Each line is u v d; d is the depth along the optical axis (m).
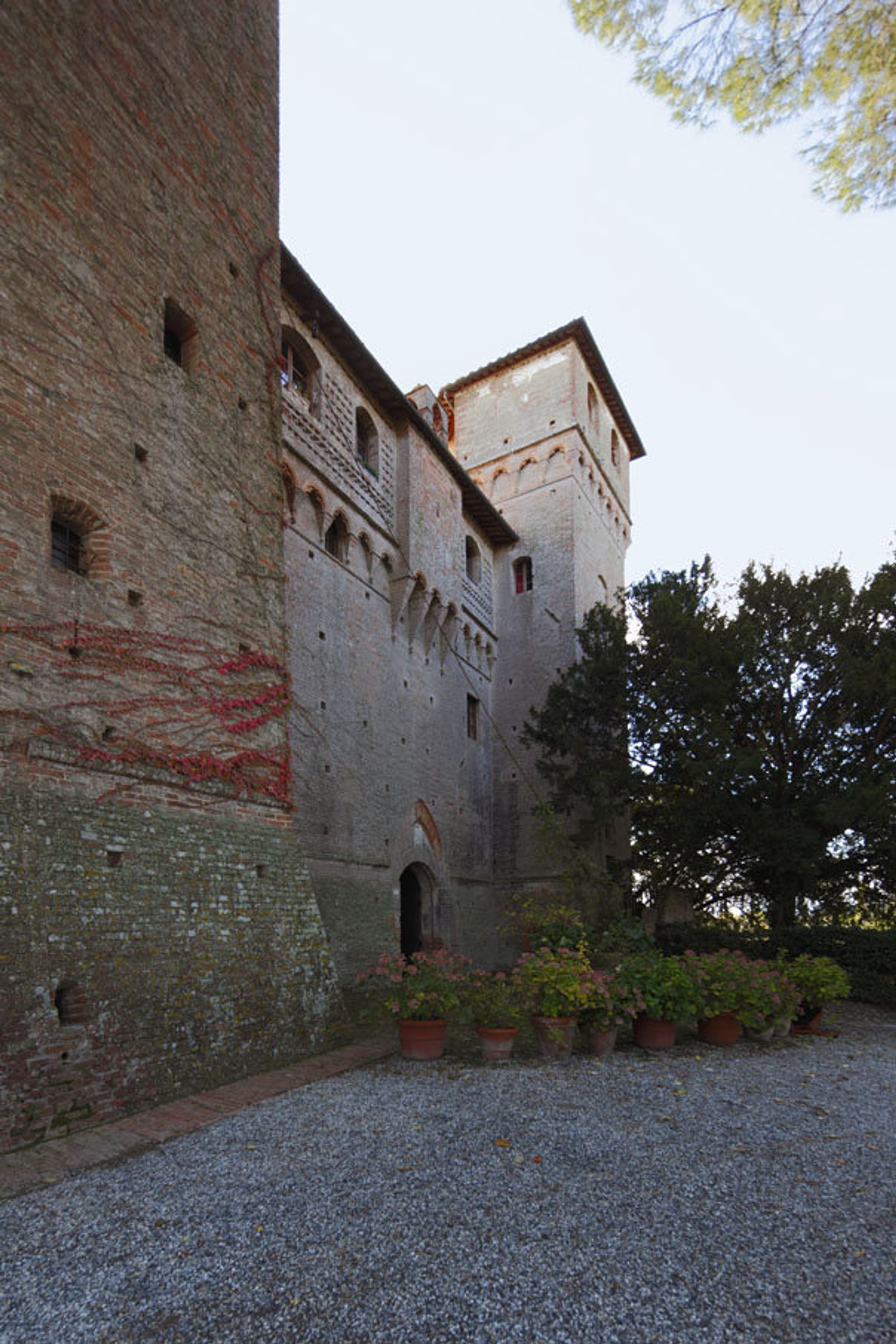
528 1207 5.29
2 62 8.44
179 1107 7.80
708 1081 9.36
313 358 17.75
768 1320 3.97
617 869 24.69
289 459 16.39
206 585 10.59
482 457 31.42
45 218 8.71
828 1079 9.78
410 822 20.69
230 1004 9.23
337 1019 11.09
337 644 17.88
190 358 11.16
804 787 19.75
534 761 26.47
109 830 8.27
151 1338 3.82
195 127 11.69
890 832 18.41
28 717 7.61
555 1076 9.35
